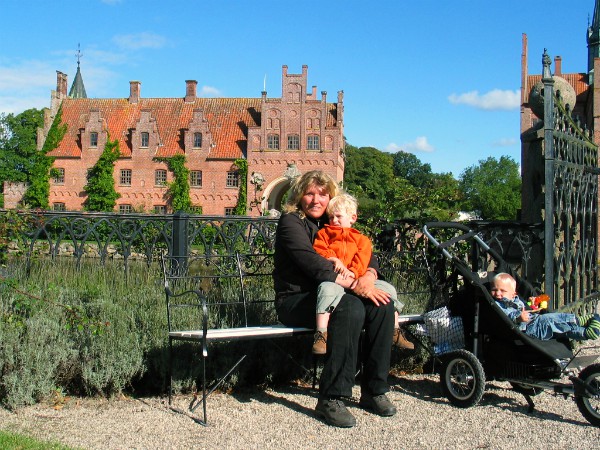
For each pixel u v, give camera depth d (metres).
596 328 4.59
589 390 4.35
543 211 6.21
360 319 4.45
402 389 5.46
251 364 5.46
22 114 63.53
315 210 5.04
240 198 55.00
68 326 4.67
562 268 6.33
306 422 4.46
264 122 54.78
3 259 6.03
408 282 6.98
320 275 4.57
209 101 59.94
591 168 7.09
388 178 9.50
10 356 4.65
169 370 4.92
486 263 6.60
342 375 4.39
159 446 3.91
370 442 4.05
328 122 54.78
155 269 6.61
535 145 6.52
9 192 61.53
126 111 59.81
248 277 6.58
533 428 4.37
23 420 4.37
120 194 57.34
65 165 58.06
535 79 48.88
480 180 104.88
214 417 4.55
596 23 58.12
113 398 4.95
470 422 4.50
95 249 6.85
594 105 40.44
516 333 4.69
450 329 5.09
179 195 56.09
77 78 78.00
